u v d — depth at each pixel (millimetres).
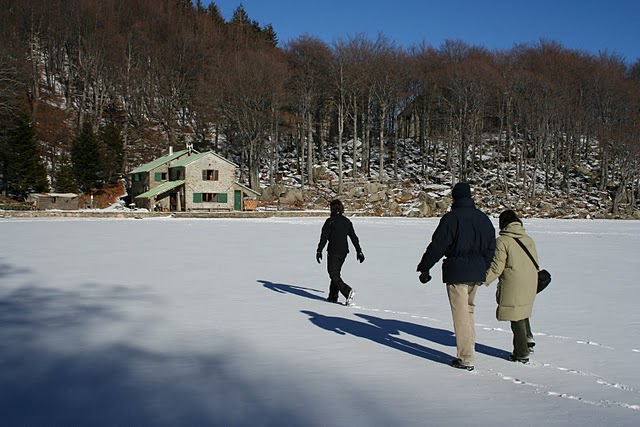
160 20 91062
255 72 61812
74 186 52344
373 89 66500
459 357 5551
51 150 60969
